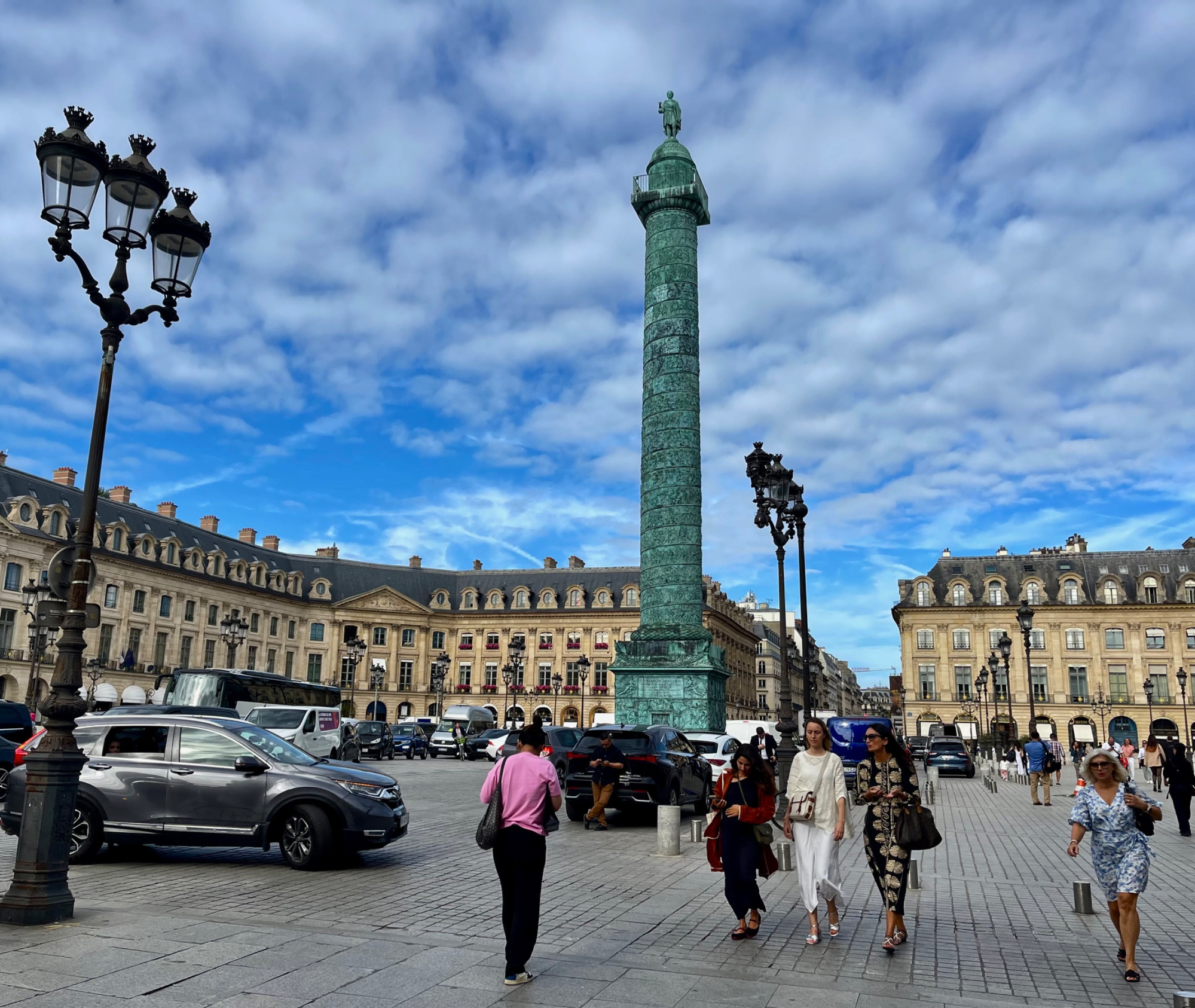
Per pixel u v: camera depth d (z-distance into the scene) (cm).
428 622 9900
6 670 6338
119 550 7488
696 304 4141
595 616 9575
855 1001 693
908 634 8969
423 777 3306
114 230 967
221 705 3538
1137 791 822
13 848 1350
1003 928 988
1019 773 4009
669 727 2105
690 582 3881
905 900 1138
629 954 824
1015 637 8700
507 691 9619
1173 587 8506
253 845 1260
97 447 951
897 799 888
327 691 4281
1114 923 834
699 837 1655
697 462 3988
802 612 2211
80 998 643
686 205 4197
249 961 750
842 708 18412
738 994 703
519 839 736
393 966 754
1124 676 8425
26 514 6662
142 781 1276
